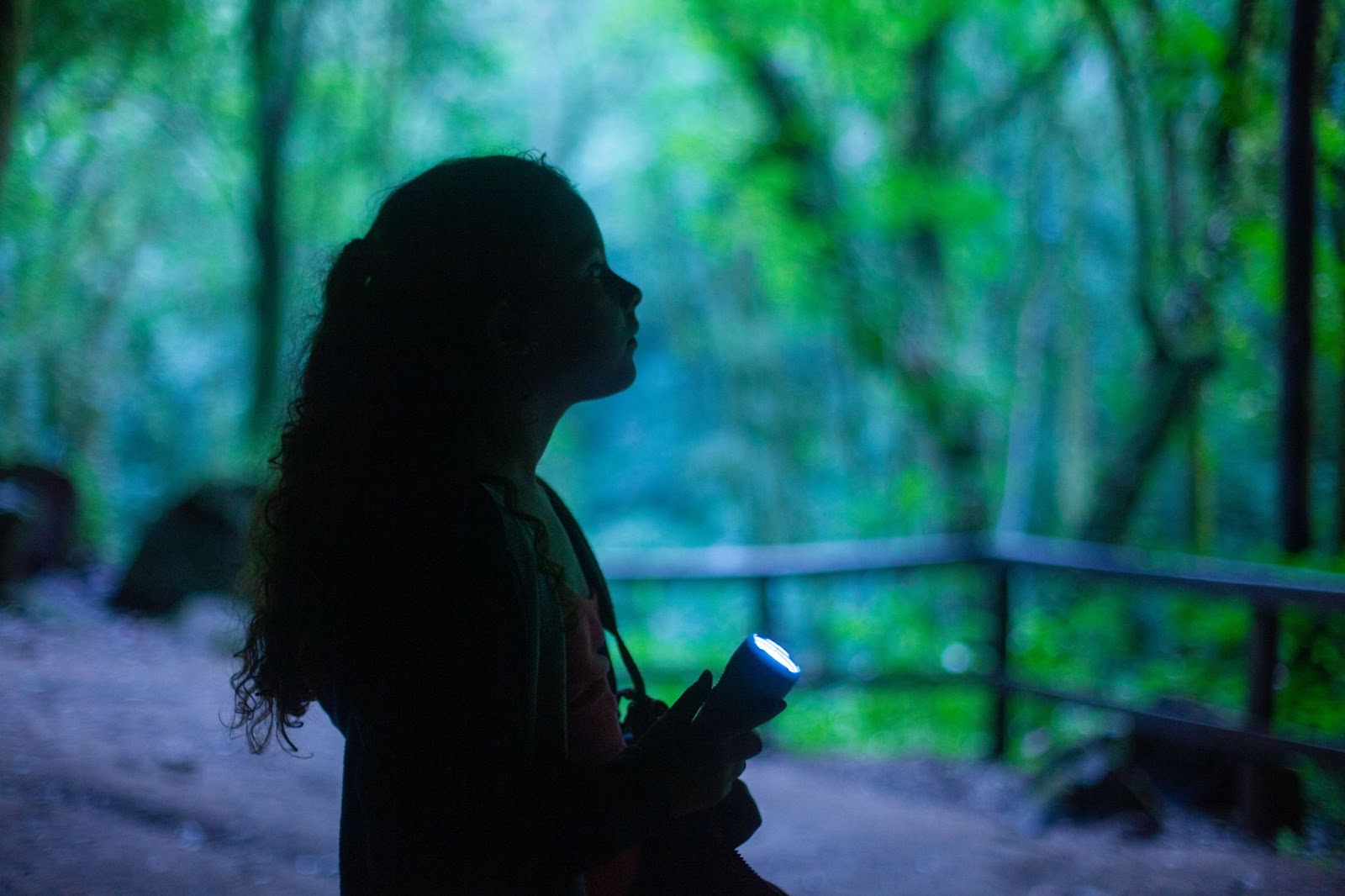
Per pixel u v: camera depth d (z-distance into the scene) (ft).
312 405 4.07
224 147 45.14
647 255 71.46
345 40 46.32
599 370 4.29
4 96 14.33
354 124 48.24
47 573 28.78
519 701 3.58
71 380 43.45
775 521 61.82
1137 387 39.19
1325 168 23.89
